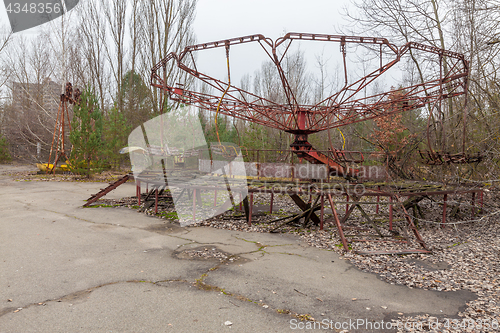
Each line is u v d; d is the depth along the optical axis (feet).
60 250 17.38
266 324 10.01
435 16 37.55
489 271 15.14
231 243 19.60
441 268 15.72
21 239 19.25
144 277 13.78
